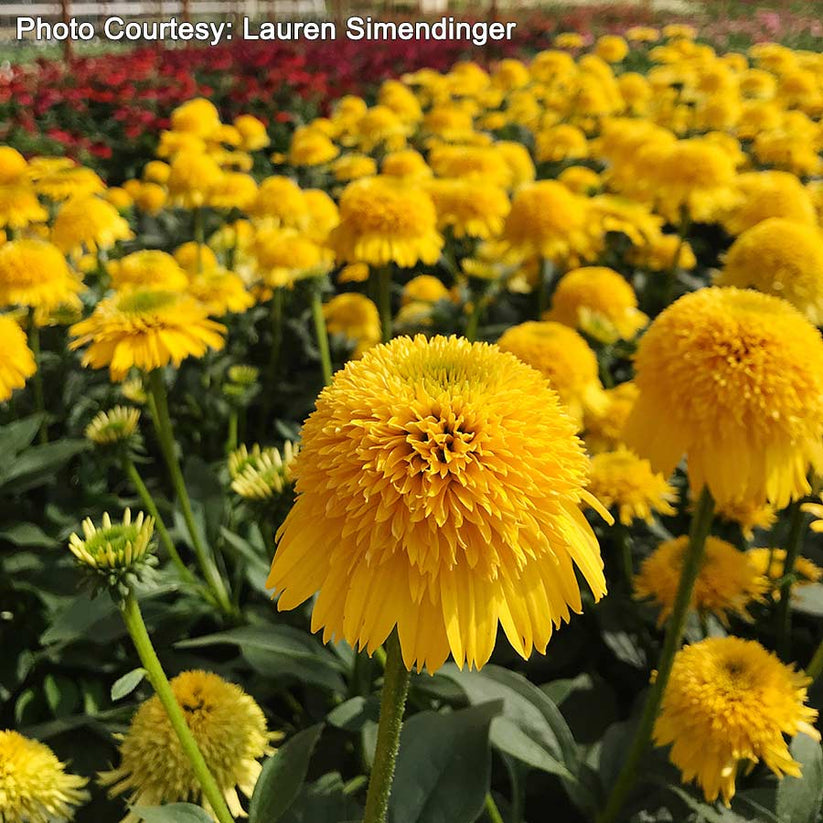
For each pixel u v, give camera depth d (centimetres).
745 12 309
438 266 82
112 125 163
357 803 33
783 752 28
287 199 73
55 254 57
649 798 33
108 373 62
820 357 26
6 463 50
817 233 52
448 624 18
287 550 20
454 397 19
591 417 46
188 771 29
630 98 125
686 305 28
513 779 34
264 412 67
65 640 43
